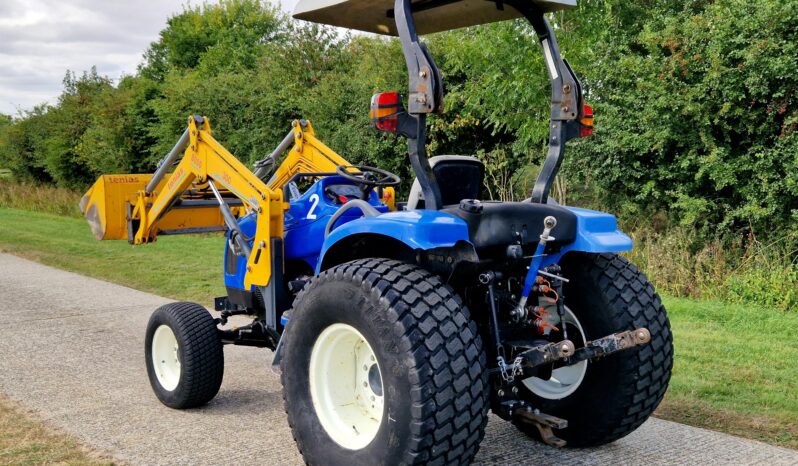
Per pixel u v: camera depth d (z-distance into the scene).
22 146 28.92
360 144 13.56
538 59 9.55
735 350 6.04
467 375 2.99
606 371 3.79
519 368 3.32
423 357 2.94
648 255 9.18
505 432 4.41
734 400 4.87
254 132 16.09
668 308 7.59
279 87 16.53
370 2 3.76
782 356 5.86
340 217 4.28
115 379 5.62
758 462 3.88
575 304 3.86
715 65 8.75
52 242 15.10
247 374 5.82
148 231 5.76
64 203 23.69
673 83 9.30
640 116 9.60
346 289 3.22
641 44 10.37
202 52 37.31
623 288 3.76
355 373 3.49
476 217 3.35
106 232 5.83
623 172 10.20
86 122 25.11
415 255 3.59
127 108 21.77
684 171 9.52
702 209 9.18
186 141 5.36
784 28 8.59
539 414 3.62
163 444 4.22
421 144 3.40
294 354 3.53
